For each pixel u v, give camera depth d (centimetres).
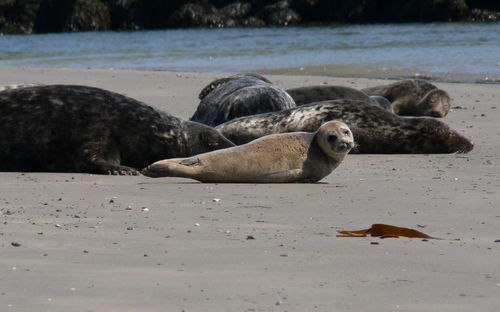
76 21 19650
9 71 8594
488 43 11075
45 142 3222
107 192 2622
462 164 3422
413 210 2306
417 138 3922
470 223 2108
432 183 2847
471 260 1655
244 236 1902
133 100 3412
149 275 1499
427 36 12975
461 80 7244
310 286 1434
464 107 5594
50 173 3192
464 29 14262
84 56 11512
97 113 3284
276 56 10462
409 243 1819
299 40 13400
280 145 2914
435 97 5453
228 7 19750
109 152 3250
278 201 2455
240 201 2448
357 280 1482
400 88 6116
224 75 8006
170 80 7569
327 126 2919
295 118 4031
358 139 3938
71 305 1281
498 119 4959
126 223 2062
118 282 1439
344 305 1313
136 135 3309
